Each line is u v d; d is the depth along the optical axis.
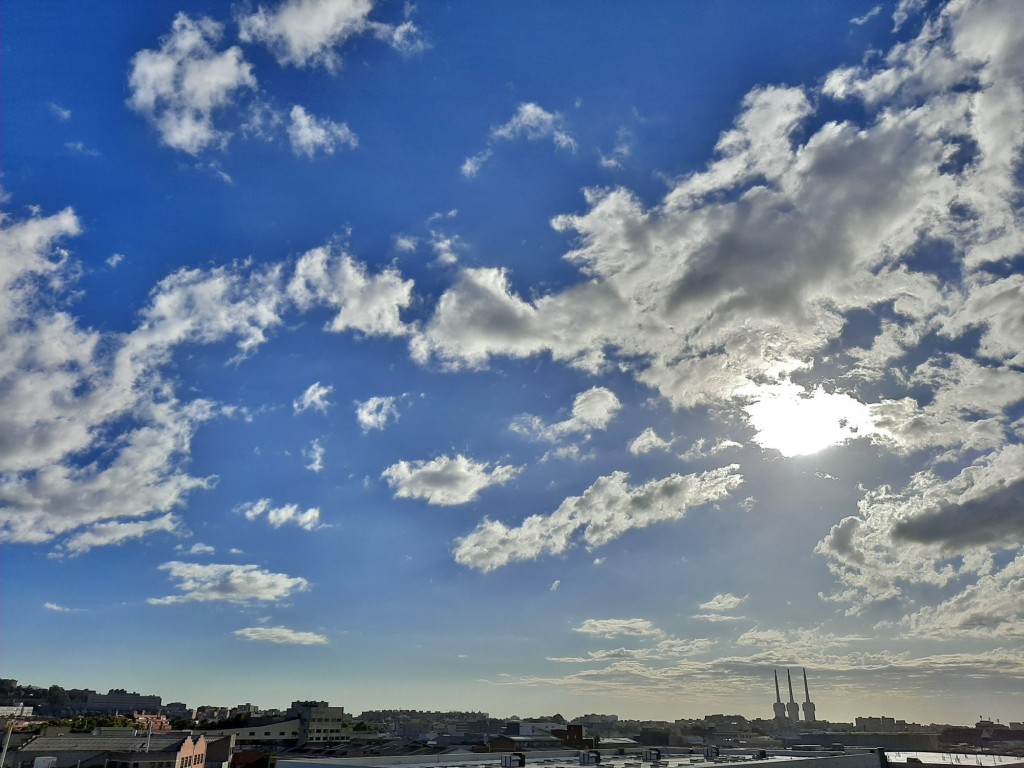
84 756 126.88
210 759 163.38
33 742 128.88
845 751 146.25
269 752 176.75
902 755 168.00
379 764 84.88
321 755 158.62
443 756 95.69
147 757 127.31
